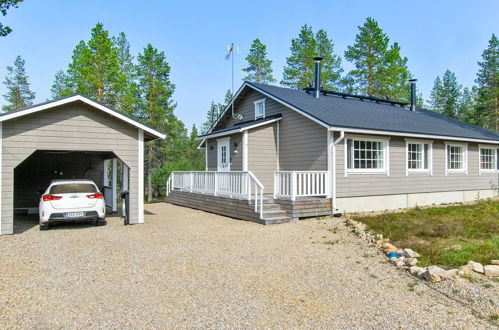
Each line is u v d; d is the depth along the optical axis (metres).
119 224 10.42
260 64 37.69
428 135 13.63
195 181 14.80
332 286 4.98
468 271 5.41
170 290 4.80
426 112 20.44
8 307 4.21
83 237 8.37
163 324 3.79
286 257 6.50
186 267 5.87
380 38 33.88
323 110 13.18
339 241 7.70
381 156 13.05
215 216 12.12
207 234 8.73
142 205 10.54
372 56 33.88
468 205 14.59
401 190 13.55
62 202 9.28
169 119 35.12
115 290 4.80
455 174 15.95
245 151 13.56
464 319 3.91
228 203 11.93
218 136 15.41
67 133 9.53
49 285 4.99
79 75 31.81
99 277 5.35
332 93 17.88
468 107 54.44
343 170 11.84
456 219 10.30
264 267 5.88
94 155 14.69
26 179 13.79
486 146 17.83
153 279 5.26
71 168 14.51
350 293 4.71
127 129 10.30
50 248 7.21
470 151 16.86
